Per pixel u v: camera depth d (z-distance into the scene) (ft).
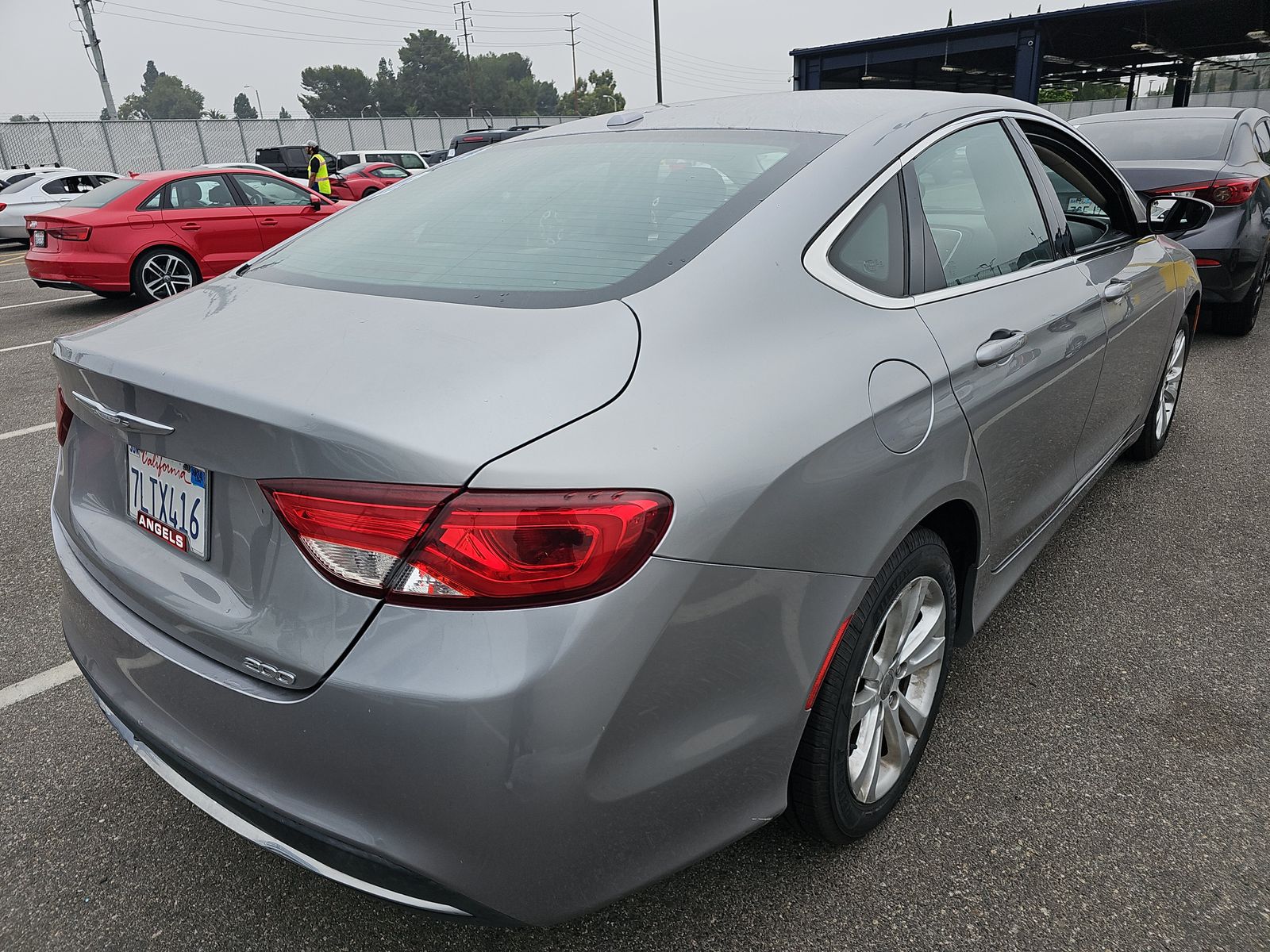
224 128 104.88
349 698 4.27
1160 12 44.55
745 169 6.31
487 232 6.27
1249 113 22.08
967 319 6.70
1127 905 5.89
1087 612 9.51
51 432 16.85
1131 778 7.06
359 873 4.53
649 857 4.75
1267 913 5.81
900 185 6.57
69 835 6.82
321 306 5.59
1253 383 17.38
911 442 5.74
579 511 4.12
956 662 8.71
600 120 8.27
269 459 4.43
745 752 5.01
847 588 5.32
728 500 4.56
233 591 4.81
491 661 4.09
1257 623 9.21
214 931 5.97
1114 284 9.20
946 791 6.98
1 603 10.37
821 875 6.22
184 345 5.26
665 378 4.70
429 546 4.08
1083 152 9.73
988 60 59.11
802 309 5.51
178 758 5.06
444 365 4.58
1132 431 11.58
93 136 95.91
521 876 4.39
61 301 34.14
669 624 4.39
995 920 5.82
